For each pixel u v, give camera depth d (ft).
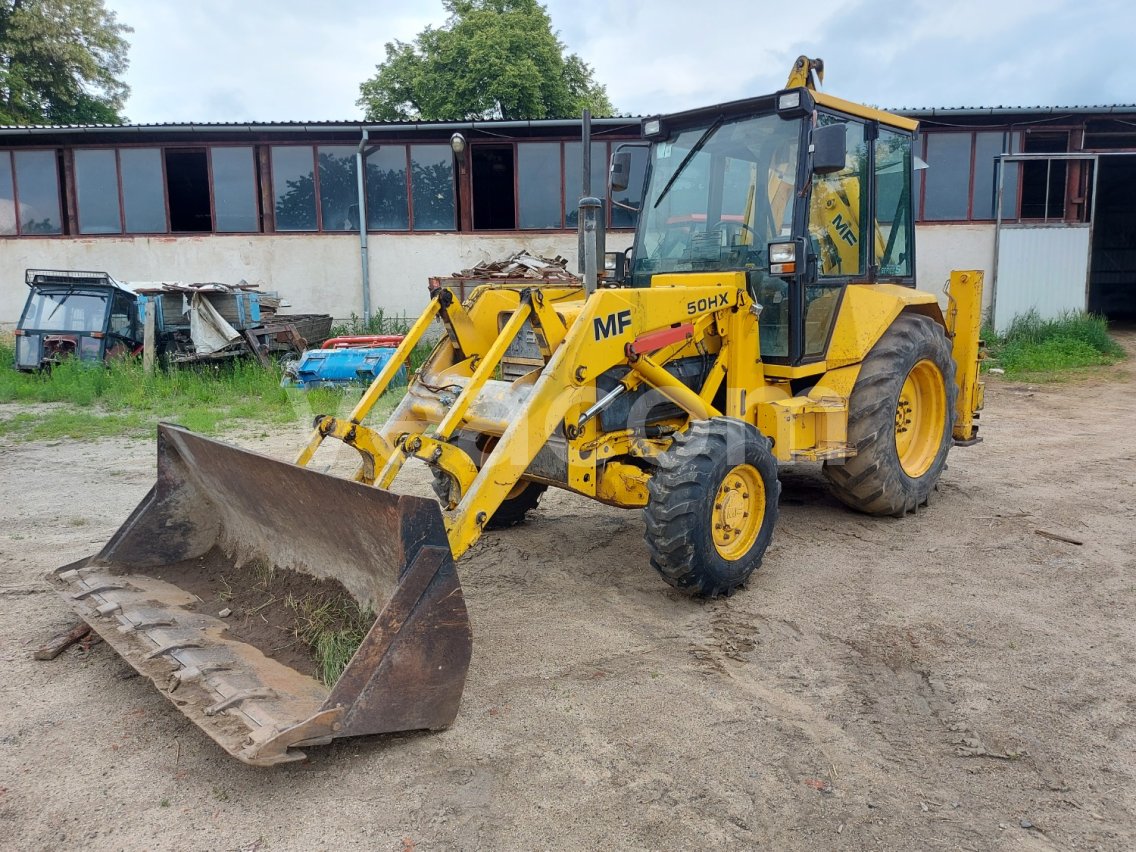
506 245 52.65
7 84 72.02
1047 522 18.35
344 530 10.99
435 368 15.58
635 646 12.59
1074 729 10.34
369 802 8.94
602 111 86.58
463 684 10.11
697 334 14.98
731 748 9.95
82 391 37.32
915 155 19.93
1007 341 50.39
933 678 11.57
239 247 52.54
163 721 10.50
